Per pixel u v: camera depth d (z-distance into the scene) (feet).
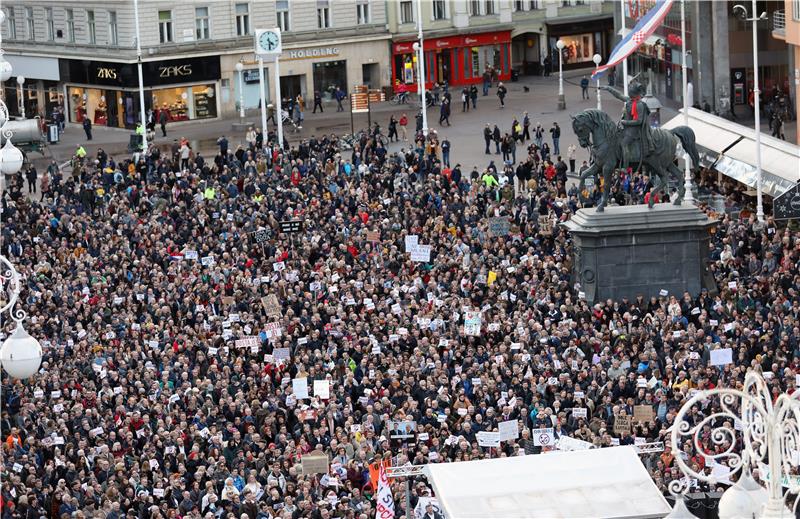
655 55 554.87
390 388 245.45
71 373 256.73
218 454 221.87
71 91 596.70
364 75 623.77
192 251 319.06
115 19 572.92
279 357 260.62
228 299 290.97
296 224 338.75
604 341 269.44
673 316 281.13
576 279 324.19
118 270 312.29
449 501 170.91
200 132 557.74
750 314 276.41
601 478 175.42
